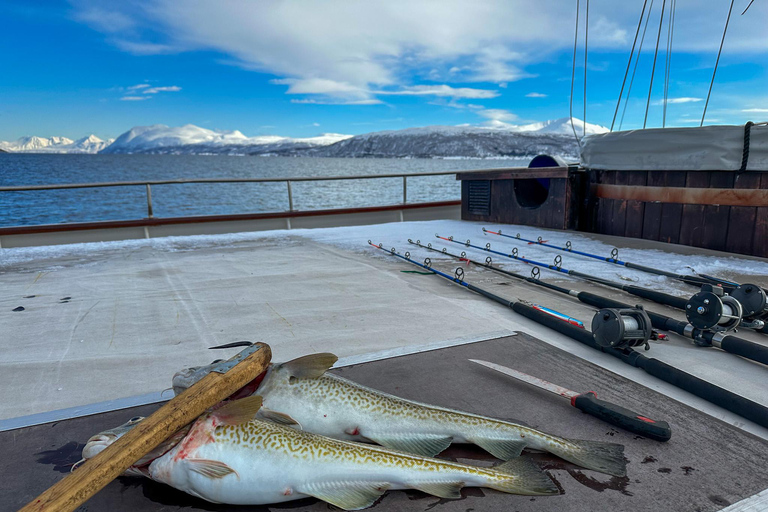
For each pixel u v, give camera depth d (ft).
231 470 4.74
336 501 4.89
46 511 3.80
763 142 17.17
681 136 19.71
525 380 7.46
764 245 17.83
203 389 4.93
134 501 5.06
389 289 14.51
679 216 20.53
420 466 5.06
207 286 14.83
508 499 5.12
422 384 7.84
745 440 6.23
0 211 104.58
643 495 5.15
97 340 10.24
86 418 6.82
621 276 15.33
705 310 9.09
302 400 5.66
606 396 7.47
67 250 20.95
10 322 11.44
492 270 16.75
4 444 6.17
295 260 18.98
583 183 25.27
